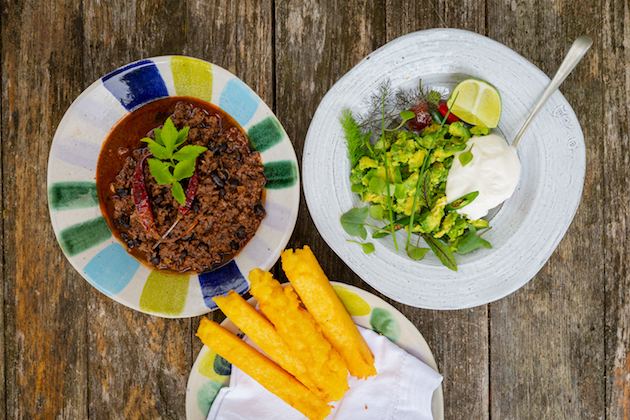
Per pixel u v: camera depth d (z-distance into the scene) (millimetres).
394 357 644
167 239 639
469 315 687
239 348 628
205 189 636
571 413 686
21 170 685
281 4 679
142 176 637
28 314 688
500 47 620
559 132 630
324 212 648
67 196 630
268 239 644
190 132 639
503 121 643
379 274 648
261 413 649
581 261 684
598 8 671
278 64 681
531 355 687
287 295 623
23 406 693
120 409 689
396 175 627
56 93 683
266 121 633
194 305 642
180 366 687
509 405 688
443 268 646
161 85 636
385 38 677
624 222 679
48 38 681
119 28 680
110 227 652
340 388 624
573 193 632
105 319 688
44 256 687
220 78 627
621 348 684
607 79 675
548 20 673
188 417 652
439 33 622
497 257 645
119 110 641
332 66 679
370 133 639
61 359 689
